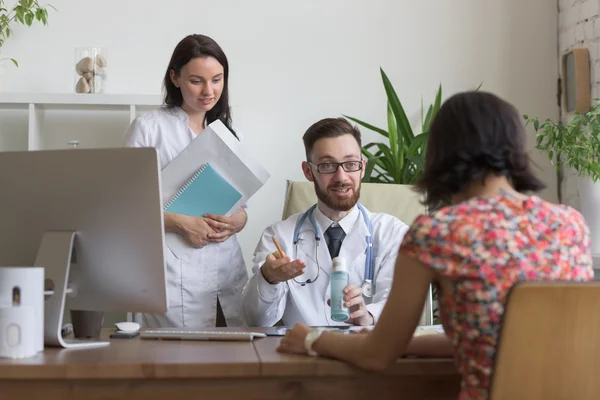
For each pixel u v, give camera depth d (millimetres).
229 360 1291
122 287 1545
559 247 1216
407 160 3273
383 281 2135
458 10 3545
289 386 1291
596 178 2793
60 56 3385
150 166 1471
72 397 1266
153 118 2518
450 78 3535
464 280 1190
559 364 1151
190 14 3432
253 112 3453
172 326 2443
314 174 2178
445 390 1326
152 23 3420
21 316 1354
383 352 1255
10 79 3363
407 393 1317
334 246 2186
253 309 2043
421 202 1312
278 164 3455
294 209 2568
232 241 2572
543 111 3553
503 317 1134
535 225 1212
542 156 3539
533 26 3561
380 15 3514
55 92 3377
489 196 1247
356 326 1803
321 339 1339
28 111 3342
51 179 1532
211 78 2426
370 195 2600
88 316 1672
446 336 1391
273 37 3467
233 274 2564
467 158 1226
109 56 3402
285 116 3465
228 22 3451
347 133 2164
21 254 1590
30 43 3375
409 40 3525
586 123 2904
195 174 2316
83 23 3396
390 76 3516
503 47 3551
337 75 3490
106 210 1510
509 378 1149
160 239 1496
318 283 2154
